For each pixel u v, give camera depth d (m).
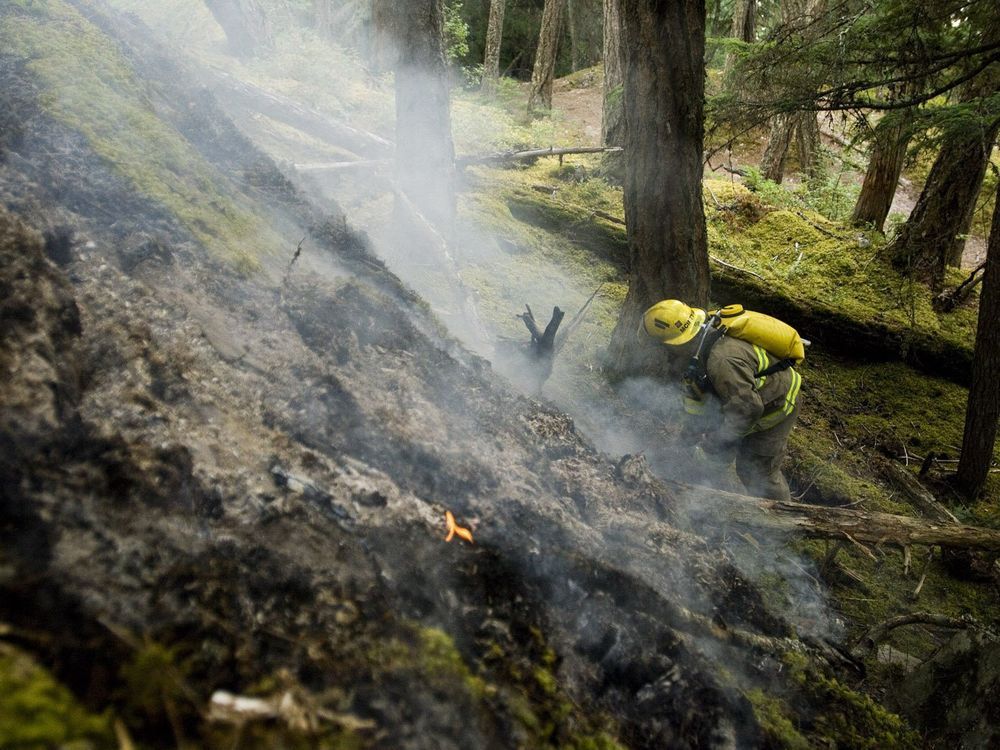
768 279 8.18
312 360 2.20
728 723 1.89
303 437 1.88
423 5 5.22
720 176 10.90
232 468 1.57
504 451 2.56
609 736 1.62
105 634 1.10
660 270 5.12
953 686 2.88
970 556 4.78
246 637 1.24
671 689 1.83
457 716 1.32
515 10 20.95
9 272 1.49
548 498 2.42
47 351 1.43
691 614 2.21
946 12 4.67
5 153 2.04
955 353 7.91
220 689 1.15
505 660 1.56
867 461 6.49
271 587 1.34
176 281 2.12
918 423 7.32
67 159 2.22
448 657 1.41
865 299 8.36
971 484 6.16
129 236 2.12
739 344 4.05
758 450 4.35
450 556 1.73
